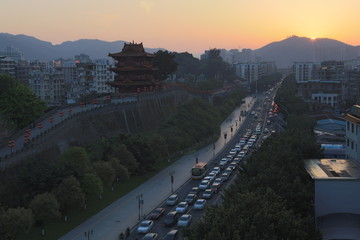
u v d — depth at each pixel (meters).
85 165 86.44
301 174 68.31
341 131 140.62
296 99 188.12
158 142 119.88
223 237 41.72
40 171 74.62
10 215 61.34
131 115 138.62
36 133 101.81
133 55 165.25
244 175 75.00
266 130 181.25
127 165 102.19
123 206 85.12
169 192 94.44
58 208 70.00
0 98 122.06
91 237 69.12
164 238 65.50
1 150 89.50
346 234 55.88
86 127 114.88
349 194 59.62
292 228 46.72
